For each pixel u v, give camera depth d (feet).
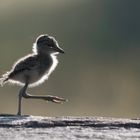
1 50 129.70
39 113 106.83
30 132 32.65
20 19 146.51
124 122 35.45
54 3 157.17
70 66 125.29
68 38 141.18
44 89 117.39
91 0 156.15
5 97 107.34
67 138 31.14
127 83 118.42
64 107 108.27
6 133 32.35
